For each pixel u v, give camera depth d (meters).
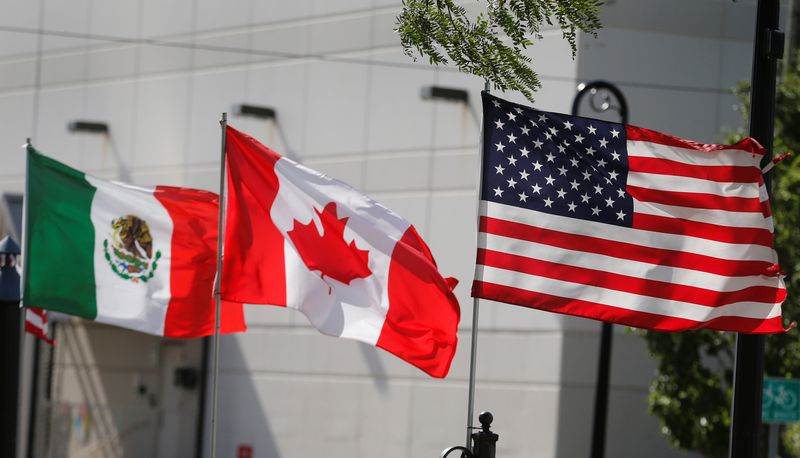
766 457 37.91
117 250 24.19
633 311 20.12
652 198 20.31
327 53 51.56
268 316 52.69
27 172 23.97
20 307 23.31
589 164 20.33
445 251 48.16
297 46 52.31
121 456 56.12
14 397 23.06
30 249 23.83
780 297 20.34
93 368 57.88
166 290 24.25
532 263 20.05
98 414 57.34
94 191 24.28
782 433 37.00
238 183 21.36
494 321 47.12
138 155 56.53
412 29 19.05
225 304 24.45
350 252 20.95
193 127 54.91
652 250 20.25
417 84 49.38
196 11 55.19
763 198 20.41
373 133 50.22
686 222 20.33
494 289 19.95
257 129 53.12
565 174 20.25
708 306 20.28
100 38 58.06
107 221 24.25
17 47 60.59
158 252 24.27
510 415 46.50
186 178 54.91
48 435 58.72
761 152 20.36
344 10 51.22
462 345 47.59
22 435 57.50
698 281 20.27
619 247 20.25
